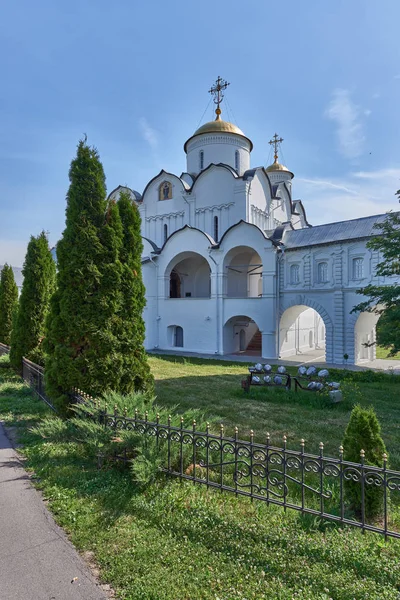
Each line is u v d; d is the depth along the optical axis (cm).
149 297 2697
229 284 2906
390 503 438
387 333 1266
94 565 333
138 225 826
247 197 2630
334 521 382
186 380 1398
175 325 2650
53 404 761
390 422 860
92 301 722
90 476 493
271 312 2267
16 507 428
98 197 757
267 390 1145
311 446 693
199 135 3027
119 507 420
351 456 416
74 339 714
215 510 398
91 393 695
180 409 959
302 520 379
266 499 401
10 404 866
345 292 2039
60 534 378
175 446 504
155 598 287
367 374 1513
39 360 1220
